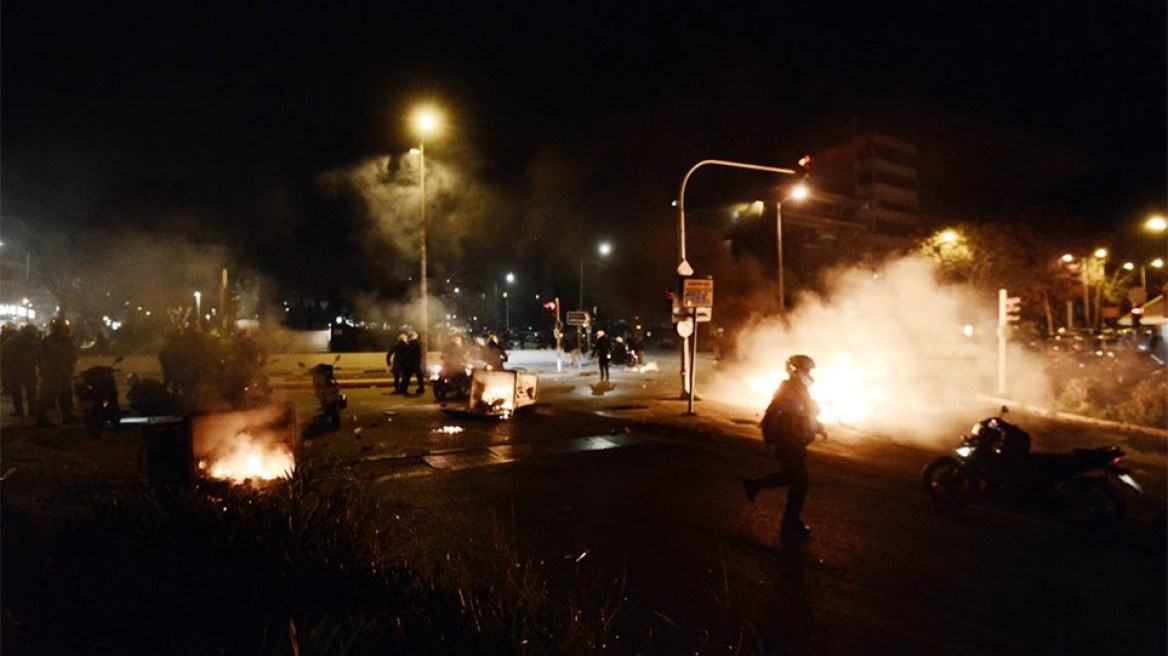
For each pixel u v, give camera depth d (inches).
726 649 170.6
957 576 229.0
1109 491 284.0
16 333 489.1
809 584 216.8
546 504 294.7
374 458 377.7
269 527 181.6
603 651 140.9
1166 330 837.8
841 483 355.9
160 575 160.1
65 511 222.7
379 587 157.9
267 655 125.0
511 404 548.1
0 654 121.6
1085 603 209.5
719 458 402.9
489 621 136.6
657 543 249.4
